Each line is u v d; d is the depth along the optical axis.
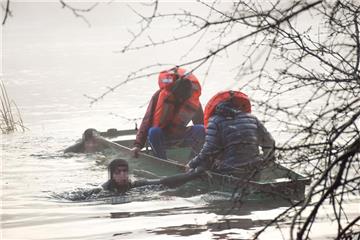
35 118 46.31
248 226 18.89
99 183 26.19
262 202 21.03
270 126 29.66
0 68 89.31
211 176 22.73
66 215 21.42
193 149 28.20
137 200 22.84
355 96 12.33
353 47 12.43
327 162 11.63
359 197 20.33
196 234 18.45
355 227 17.44
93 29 170.25
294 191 14.56
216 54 11.38
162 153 27.89
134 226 19.67
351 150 10.50
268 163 11.84
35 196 24.16
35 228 20.03
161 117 28.00
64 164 30.25
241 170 22.27
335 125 11.45
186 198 22.70
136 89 61.16
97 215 21.28
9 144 36.06
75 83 68.62
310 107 37.00
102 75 75.69
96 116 46.41
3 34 174.25
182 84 27.53
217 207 21.28
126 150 29.25
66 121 44.47
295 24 12.42
